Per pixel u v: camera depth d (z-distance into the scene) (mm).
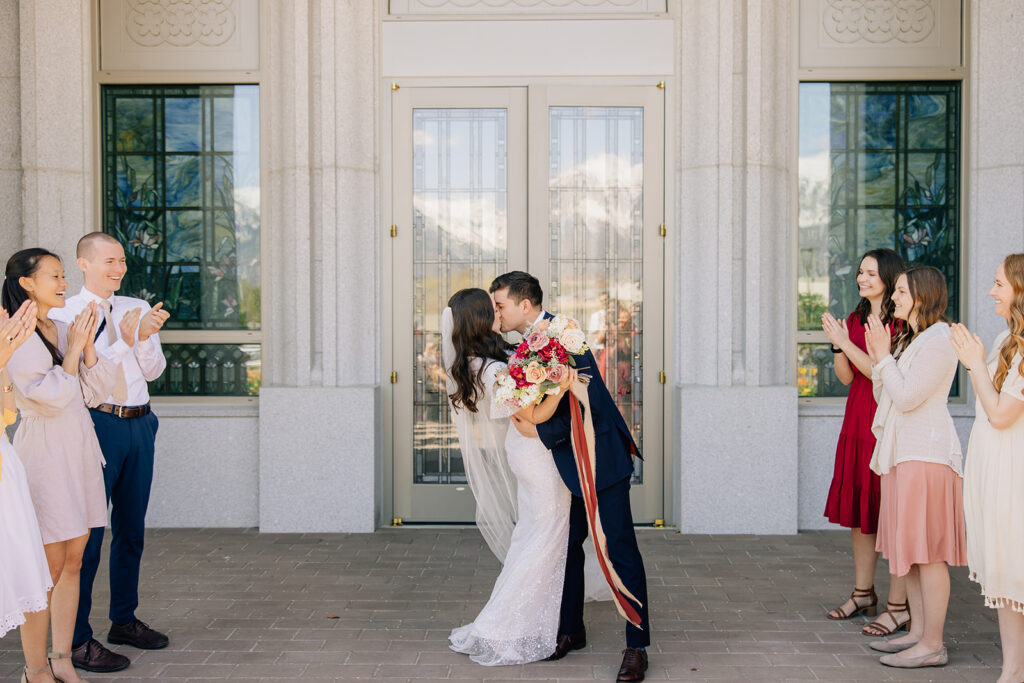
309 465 5641
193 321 5980
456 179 5852
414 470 5887
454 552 5219
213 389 5977
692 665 3537
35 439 3123
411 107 5824
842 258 5910
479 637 3602
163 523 5793
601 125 5816
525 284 3703
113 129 5965
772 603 4301
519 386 3340
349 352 5746
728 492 5605
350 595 4430
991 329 5645
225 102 5922
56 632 3299
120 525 3701
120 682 3375
